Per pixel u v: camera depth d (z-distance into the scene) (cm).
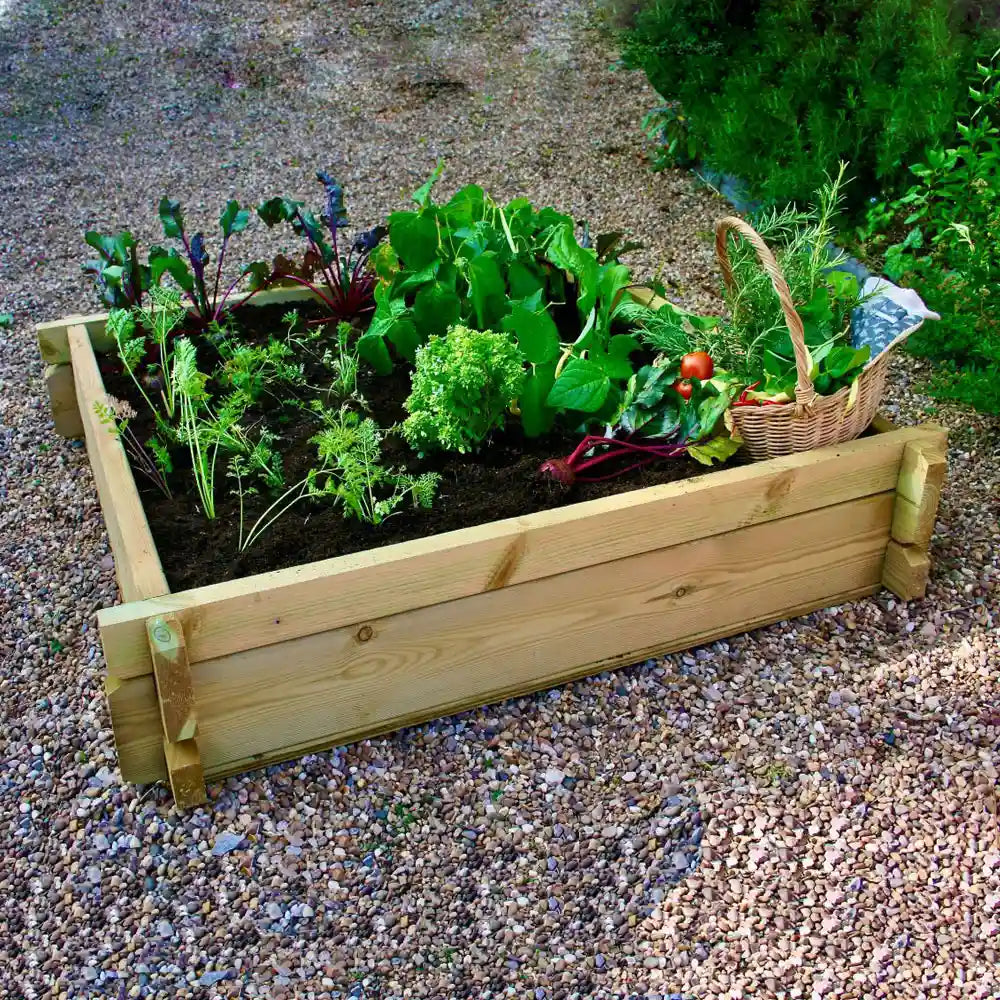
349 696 239
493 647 248
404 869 223
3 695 268
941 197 431
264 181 540
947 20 461
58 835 231
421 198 330
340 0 739
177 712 218
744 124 468
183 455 287
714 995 199
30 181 543
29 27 700
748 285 273
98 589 300
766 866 223
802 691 263
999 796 236
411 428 274
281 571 222
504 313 302
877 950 206
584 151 555
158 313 317
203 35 694
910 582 282
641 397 278
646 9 567
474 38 690
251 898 218
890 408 365
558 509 242
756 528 262
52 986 203
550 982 202
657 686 264
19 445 360
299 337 339
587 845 228
